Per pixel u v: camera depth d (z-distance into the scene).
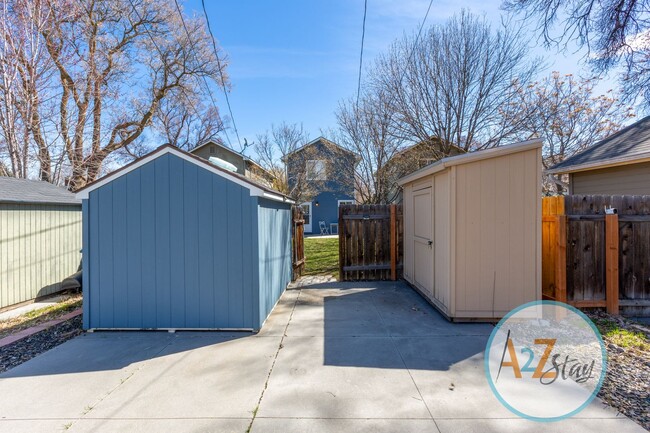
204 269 4.18
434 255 4.97
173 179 4.20
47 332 4.27
